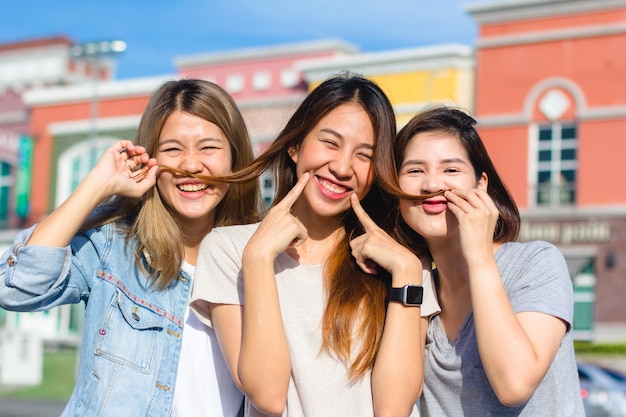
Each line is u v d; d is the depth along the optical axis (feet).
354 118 11.91
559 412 11.37
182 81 13.82
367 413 11.53
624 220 84.79
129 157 13.06
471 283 11.19
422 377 11.71
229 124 13.71
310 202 12.15
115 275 13.09
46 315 110.93
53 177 114.83
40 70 124.77
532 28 88.58
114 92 111.14
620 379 49.21
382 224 12.86
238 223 14.43
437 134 12.19
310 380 11.48
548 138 88.48
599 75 86.12
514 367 10.74
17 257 12.39
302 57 101.45
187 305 13.35
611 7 85.56
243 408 13.12
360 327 11.75
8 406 60.95
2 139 118.21
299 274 12.10
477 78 90.33
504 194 12.51
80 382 12.82
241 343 11.51
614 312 84.74
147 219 13.26
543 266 11.60
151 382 12.82
